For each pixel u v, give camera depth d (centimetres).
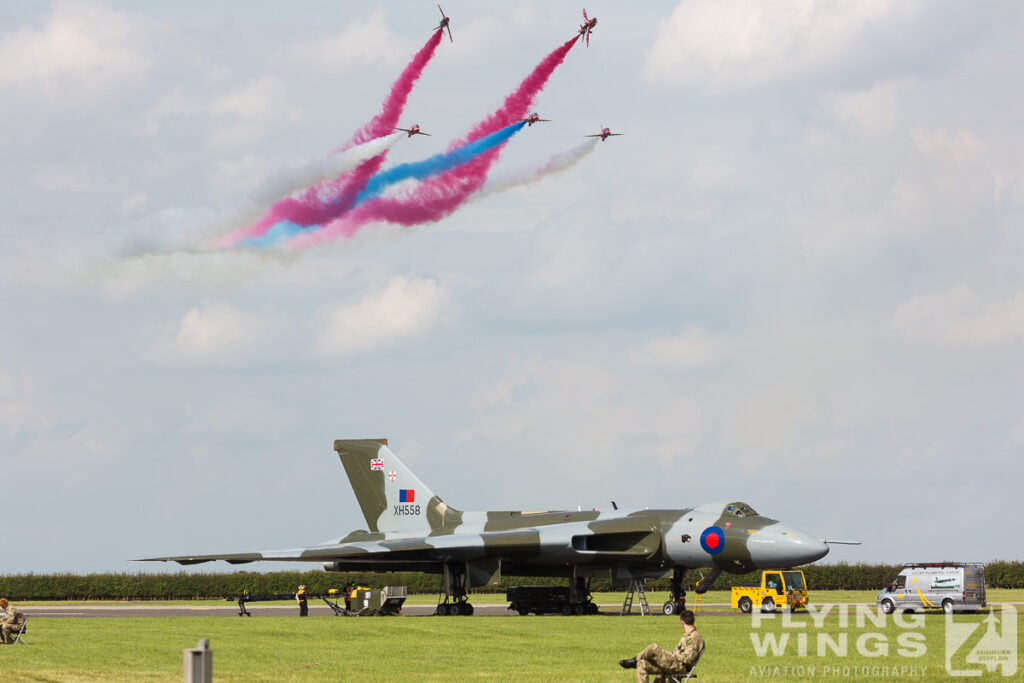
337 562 17325
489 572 16175
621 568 16438
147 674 8244
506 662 8994
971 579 14938
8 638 10756
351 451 18588
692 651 6731
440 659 9231
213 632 12006
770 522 15362
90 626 13062
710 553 15375
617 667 8644
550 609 16150
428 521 17938
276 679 7938
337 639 11100
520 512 17325
